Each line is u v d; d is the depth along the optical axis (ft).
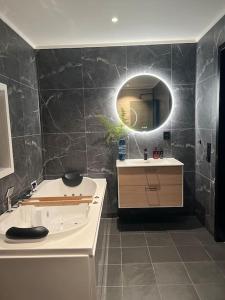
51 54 10.02
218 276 6.71
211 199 8.82
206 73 8.96
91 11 7.12
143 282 6.54
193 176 10.60
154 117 10.34
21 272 4.53
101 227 7.38
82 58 10.05
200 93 9.64
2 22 7.00
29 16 7.26
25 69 8.72
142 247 8.32
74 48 10.01
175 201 9.32
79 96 10.25
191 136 10.42
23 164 8.14
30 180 8.79
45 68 10.07
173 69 10.10
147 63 10.08
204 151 9.36
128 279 6.68
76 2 6.58
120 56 10.05
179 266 7.19
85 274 4.51
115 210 10.78
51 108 10.27
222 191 8.27
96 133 10.40
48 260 4.48
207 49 8.81
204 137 9.31
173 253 7.88
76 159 10.53
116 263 7.43
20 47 8.34
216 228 8.46
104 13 7.28
